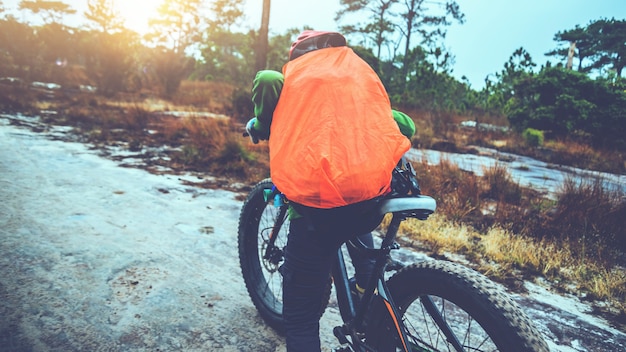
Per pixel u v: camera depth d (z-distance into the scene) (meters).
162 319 2.18
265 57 17.50
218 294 2.49
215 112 14.89
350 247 1.62
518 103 15.88
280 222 2.12
